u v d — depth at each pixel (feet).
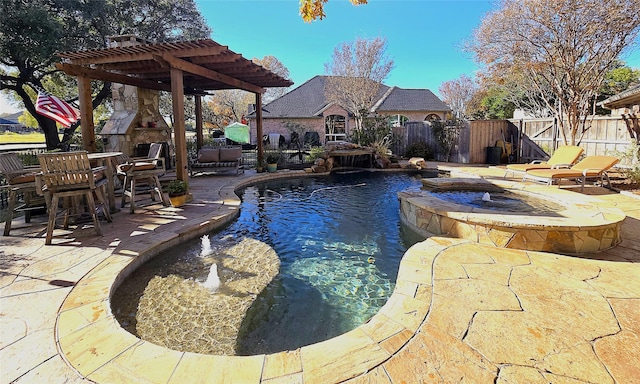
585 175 23.58
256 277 13.07
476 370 6.83
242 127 84.99
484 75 42.78
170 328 9.77
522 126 44.50
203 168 36.47
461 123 47.19
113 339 8.13
